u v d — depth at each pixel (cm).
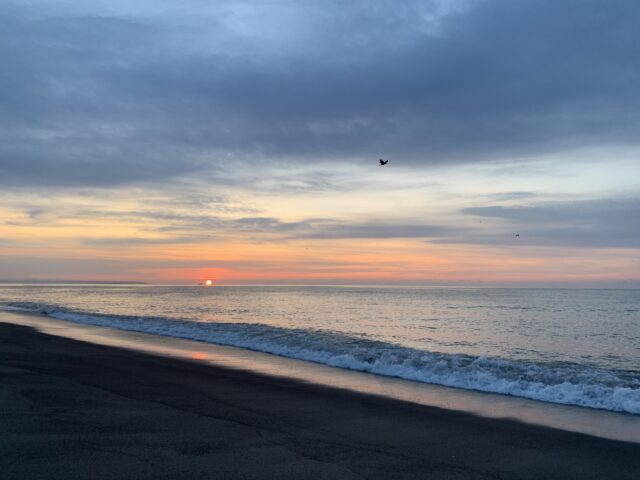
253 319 3228
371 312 4341
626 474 570
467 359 1438
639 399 928
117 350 1548
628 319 3747
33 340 1752
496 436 712
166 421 723
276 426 723
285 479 514
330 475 532
